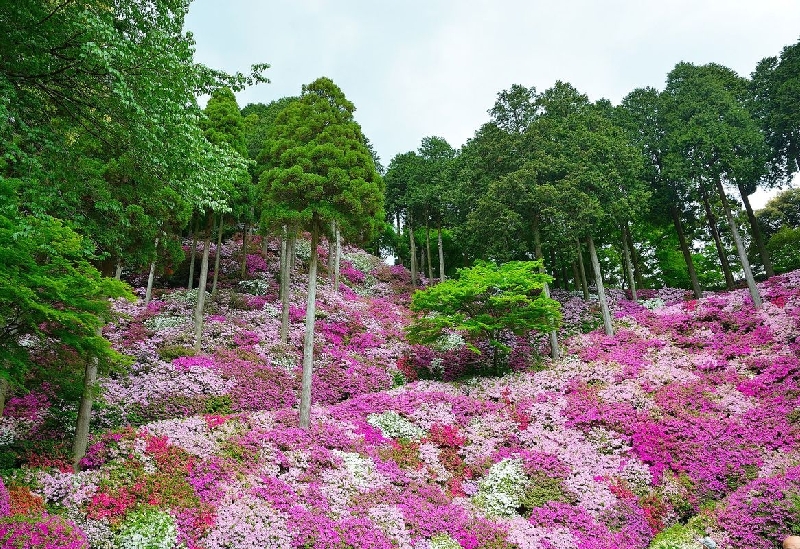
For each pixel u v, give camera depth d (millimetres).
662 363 18609
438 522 10547
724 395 15672
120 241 12969
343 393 18234
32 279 8180
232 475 10898
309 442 13039
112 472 10250
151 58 8977
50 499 9328
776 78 25750
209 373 16453
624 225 27578
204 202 11500
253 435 12680
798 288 22156
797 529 9562
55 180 10016
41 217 8664
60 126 10023
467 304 19781
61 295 8695
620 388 16719
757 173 24109
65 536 7492
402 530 10086
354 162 18188
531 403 16297
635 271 31516
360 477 11906
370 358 21312
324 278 31594
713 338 20125
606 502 11523
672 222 30000
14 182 8258
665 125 25766
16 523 7305
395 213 37750
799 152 25625
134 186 12094
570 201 22375
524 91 26109
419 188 33156
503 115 26203
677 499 11648
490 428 15078
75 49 8398
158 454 10977
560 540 10312
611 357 19828
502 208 22984
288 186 16953
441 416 15773
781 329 19031
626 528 10812
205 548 8719
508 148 25062
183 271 27234
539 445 13977
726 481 12195
